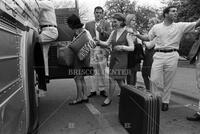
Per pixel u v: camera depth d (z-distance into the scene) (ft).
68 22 16.14
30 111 10.16
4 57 6.82
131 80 18.38
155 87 15.58
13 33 7.99
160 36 15.15
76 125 13.23
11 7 7.86
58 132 12.23
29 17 11.50
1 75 6.47
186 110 15.96
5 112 6.61
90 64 17.94
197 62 13.82
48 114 15.16
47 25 15.08
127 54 15.87
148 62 18.29
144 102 10.21
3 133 6.41
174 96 20.20
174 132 12.09
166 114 15.07
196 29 14.71
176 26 14.94
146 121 10.27
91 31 18.84
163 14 15.11
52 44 16.15
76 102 17.60
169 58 15.11
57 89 23.97
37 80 13.21
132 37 15.74
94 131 12.41
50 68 16.08
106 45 16.81
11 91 7.38
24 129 9.02
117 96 19.89
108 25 19.33
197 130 12.37
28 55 9.90
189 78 28.91
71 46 15.31
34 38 11.25
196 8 51.19
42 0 14.98
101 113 15.37
